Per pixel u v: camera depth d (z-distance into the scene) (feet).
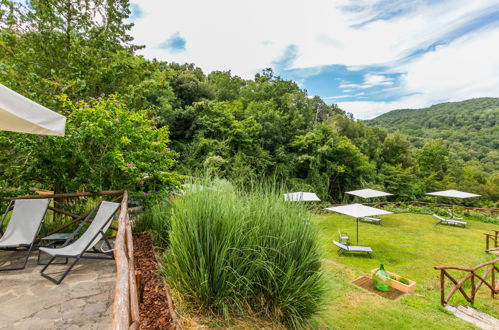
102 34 29.60
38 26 27.35
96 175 15.96
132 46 36.45
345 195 78.79
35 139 14.20
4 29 25.62
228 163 57.06
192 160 54.80
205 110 70.90
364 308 16.57
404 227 44.14
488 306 19.36
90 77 26.35
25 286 9.18
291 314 8.77
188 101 82.48
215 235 8.80
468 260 28.86
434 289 21.75
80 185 15.93
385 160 112.37
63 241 13.66
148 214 16.51
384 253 30.35
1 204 13.51
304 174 81.10
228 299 8.62
